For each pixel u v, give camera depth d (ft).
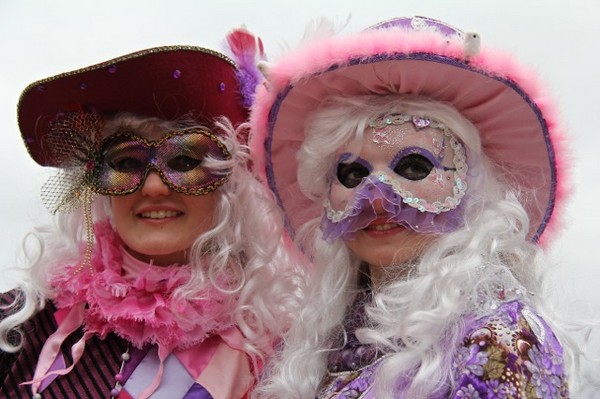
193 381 6.87
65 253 7.48
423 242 6.26
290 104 6.81
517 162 6.66
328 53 6.22
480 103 6.36
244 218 7.51
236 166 7.34
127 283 7.06
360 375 6.24
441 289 5.83
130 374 6.80
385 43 6.02
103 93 7.10
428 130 6.27
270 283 7.48
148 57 6.88
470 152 6.43
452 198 6.23
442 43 6.00
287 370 6.70
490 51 6.10
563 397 5.45
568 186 6.64
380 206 6.21
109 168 7.06
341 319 6.91
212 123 7.43
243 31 7.74
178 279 7.16
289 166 7.32
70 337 6.95
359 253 6.49
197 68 7.11
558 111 6.45
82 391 6.70
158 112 7.27
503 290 5.85
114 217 7.34
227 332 7.20
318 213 7.27
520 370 5.30
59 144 7.27
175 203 7.16
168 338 6.87
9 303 7.20
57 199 7.25
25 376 6.81
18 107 7.19
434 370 5.58
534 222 6.77
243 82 7.59
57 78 6.90
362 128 6.30
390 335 6.05
